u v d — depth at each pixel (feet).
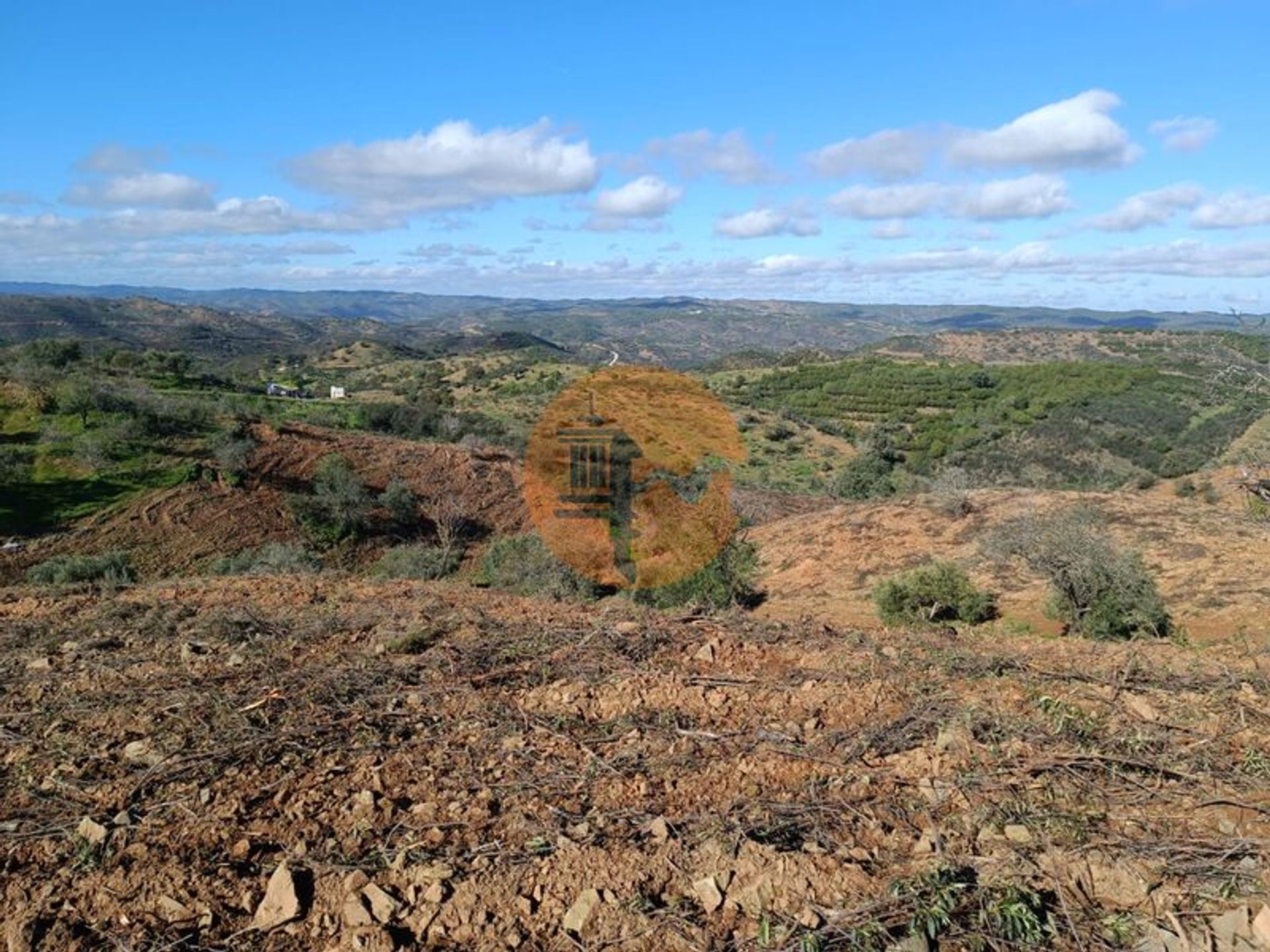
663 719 14.75
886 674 16.88
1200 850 10.55
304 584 26.32
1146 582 35.06
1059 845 10.80
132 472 80.94
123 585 26.48
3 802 11.80
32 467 77.97
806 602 51.39
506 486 98.68
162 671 16.92
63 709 14.82
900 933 9.21
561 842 10.71
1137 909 9.79
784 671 17.30
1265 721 14.25
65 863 10.40
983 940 9.12
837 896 9.78
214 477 83.35
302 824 11.23
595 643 18.67
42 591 24.84
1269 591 42.93
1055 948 9.18
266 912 9.42
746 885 9.95
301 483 87.81
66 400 87.97
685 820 11.31
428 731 14.20
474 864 10.36
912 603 38.65
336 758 13.07
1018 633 30.04
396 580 28.63
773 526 76.43
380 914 9.51
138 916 9.45
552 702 15.48
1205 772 12.48
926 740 13.71
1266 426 72.54
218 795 11.86
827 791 12.16
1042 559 36.11
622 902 9.67
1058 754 12.96
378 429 118.93
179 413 92.94
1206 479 82.94
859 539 66.03
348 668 16.99
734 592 38.83
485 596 24.79
